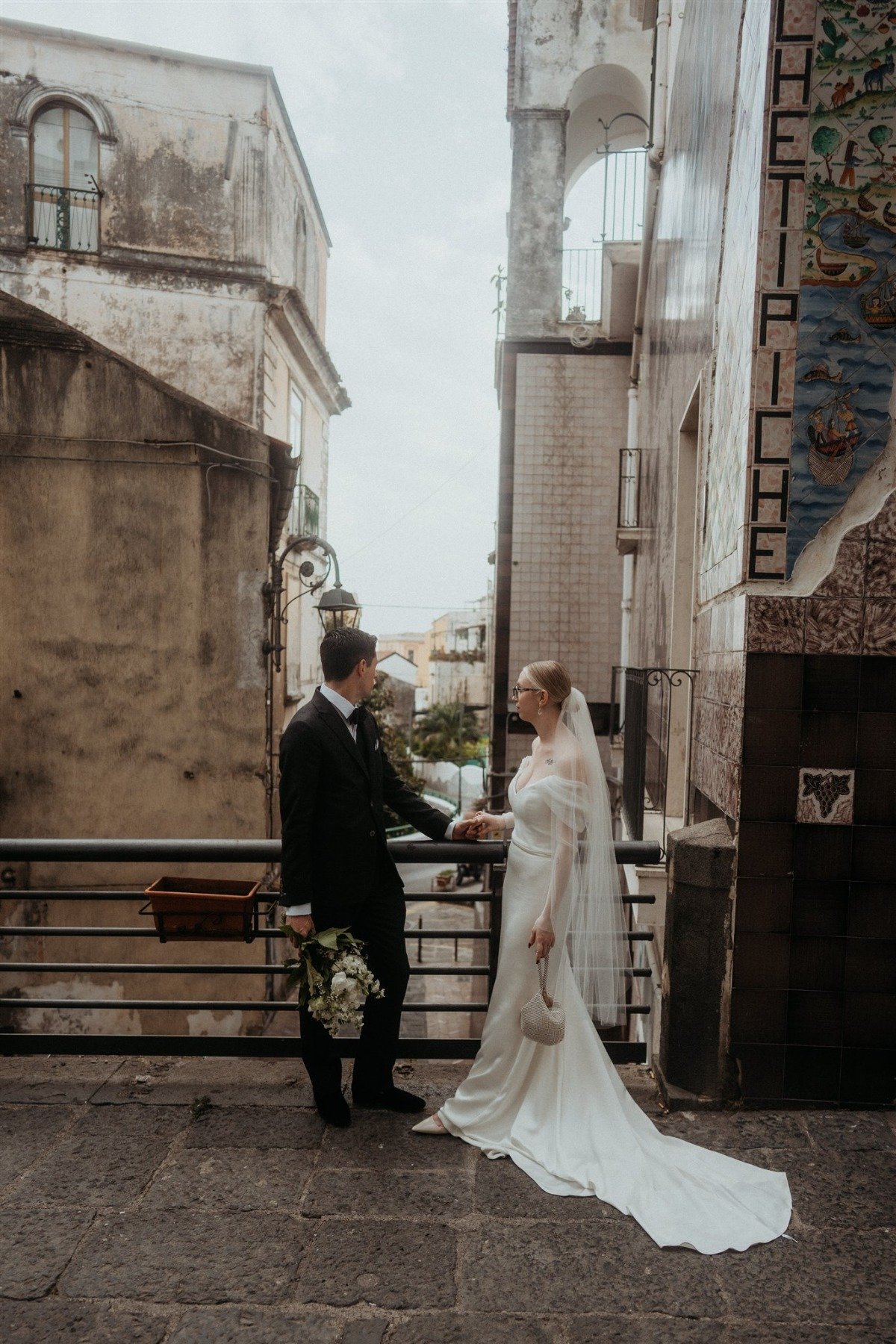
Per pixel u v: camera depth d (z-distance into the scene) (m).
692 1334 2.12
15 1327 2.12
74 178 13.09
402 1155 2.87
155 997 8.77
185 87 13.13
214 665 8.55
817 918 3.12
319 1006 2.75
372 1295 2.23
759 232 3.04
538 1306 2.21
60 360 8.31
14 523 8.34
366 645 3.05
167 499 8.46
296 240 15.63
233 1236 2.45
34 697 8.42
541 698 3.09
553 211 13.11
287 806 2.88
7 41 12.59
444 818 3.29
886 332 3.02
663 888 4.88
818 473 3.05
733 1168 2.77
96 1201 2.61
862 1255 2.41
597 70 13.05
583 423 12.97
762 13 3.13
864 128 2.98
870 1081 3.15
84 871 8.59
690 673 4.54
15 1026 8.66
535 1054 2.98
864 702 3.06
